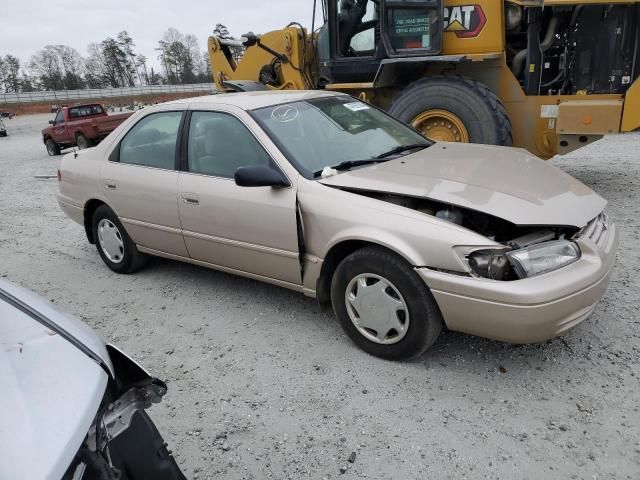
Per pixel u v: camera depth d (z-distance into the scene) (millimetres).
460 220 3098
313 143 3818
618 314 3617
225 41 9828
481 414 2789
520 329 2744
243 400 3070
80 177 5082
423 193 3100
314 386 3135
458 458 2514
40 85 95812
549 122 6699
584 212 3059
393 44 7008
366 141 4082
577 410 2764
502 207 2932
